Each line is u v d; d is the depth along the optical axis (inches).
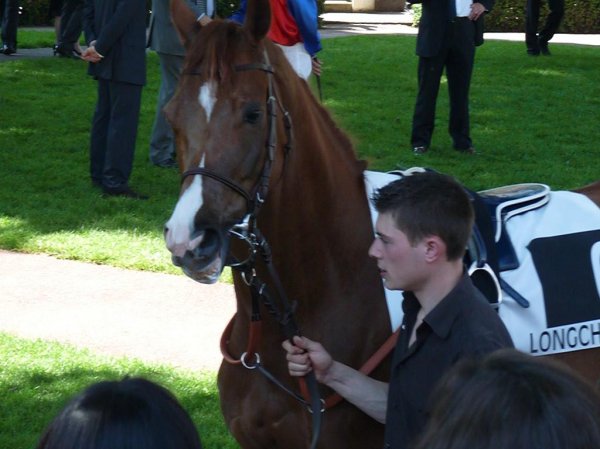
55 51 569.3
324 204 120.0
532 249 129.1
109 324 225.9
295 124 117.0
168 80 347.3
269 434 126.0
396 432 106.4
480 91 490.0
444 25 355.6
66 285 249.4
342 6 949.8
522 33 779.4
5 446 173.8
